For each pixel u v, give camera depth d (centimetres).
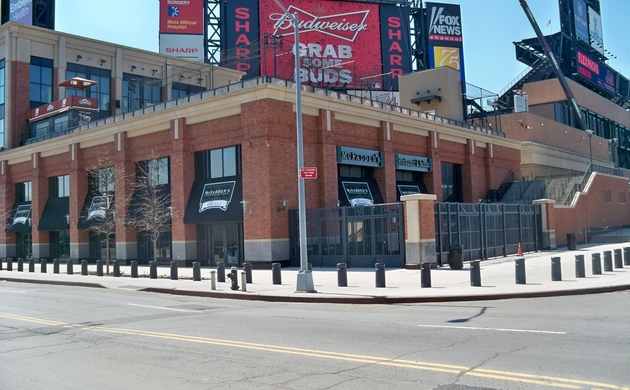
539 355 821
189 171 3259
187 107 3212
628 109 9294
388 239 2705
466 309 1389
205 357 897
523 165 5266
